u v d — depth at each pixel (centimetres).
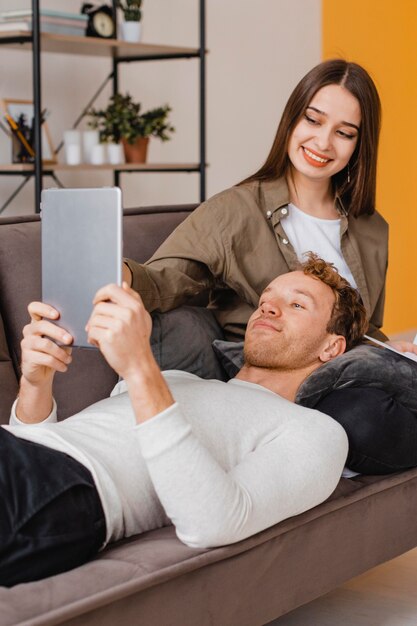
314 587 190
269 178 262
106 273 161
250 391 192
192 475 158
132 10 441
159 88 511
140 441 158
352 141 256
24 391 186
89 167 423
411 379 214
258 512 166
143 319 155
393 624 230
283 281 219
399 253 607
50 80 457
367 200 270
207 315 243
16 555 149
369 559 205
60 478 156
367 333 274
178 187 524
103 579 150
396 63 593
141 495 170
